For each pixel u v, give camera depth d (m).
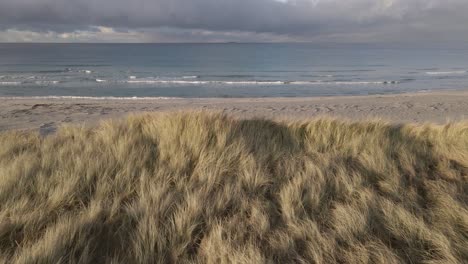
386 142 4.12
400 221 2.22
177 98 24.06
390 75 45.34
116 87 32.94
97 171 2.94
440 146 4.18
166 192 2.59
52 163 3.17
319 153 3.76
